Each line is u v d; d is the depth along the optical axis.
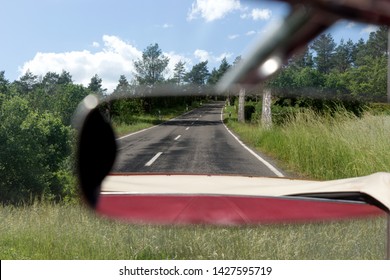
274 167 10.95
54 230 5.93
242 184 1.64
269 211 1.03
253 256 4.47
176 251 4.80
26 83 169.88
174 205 1.11
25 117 34.47
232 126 18.89
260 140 14.11
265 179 1.73
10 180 32.47
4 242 5.93
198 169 11.08
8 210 8.20
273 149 12.46
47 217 6.86
